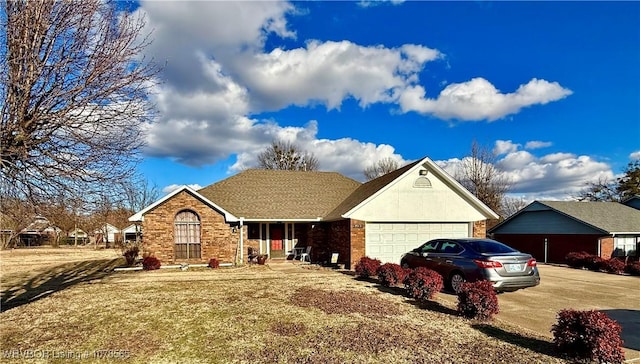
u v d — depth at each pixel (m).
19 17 6.60
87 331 7.00
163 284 12.38
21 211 7.31
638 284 13.10
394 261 16.83
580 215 22.27
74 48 7.38
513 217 26.48
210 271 15.86
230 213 18.80
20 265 20.75
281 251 20.45
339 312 8.28
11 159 6.87
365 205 16.48
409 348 5.99
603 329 5.41
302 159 47.75
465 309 7.91
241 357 5.62
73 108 7.41
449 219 17.44
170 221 17.77
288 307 8.75
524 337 6.61
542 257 24.17
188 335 6.69
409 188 17.06
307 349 5.94
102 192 8.15
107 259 24.64
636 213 24.08
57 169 7.32
